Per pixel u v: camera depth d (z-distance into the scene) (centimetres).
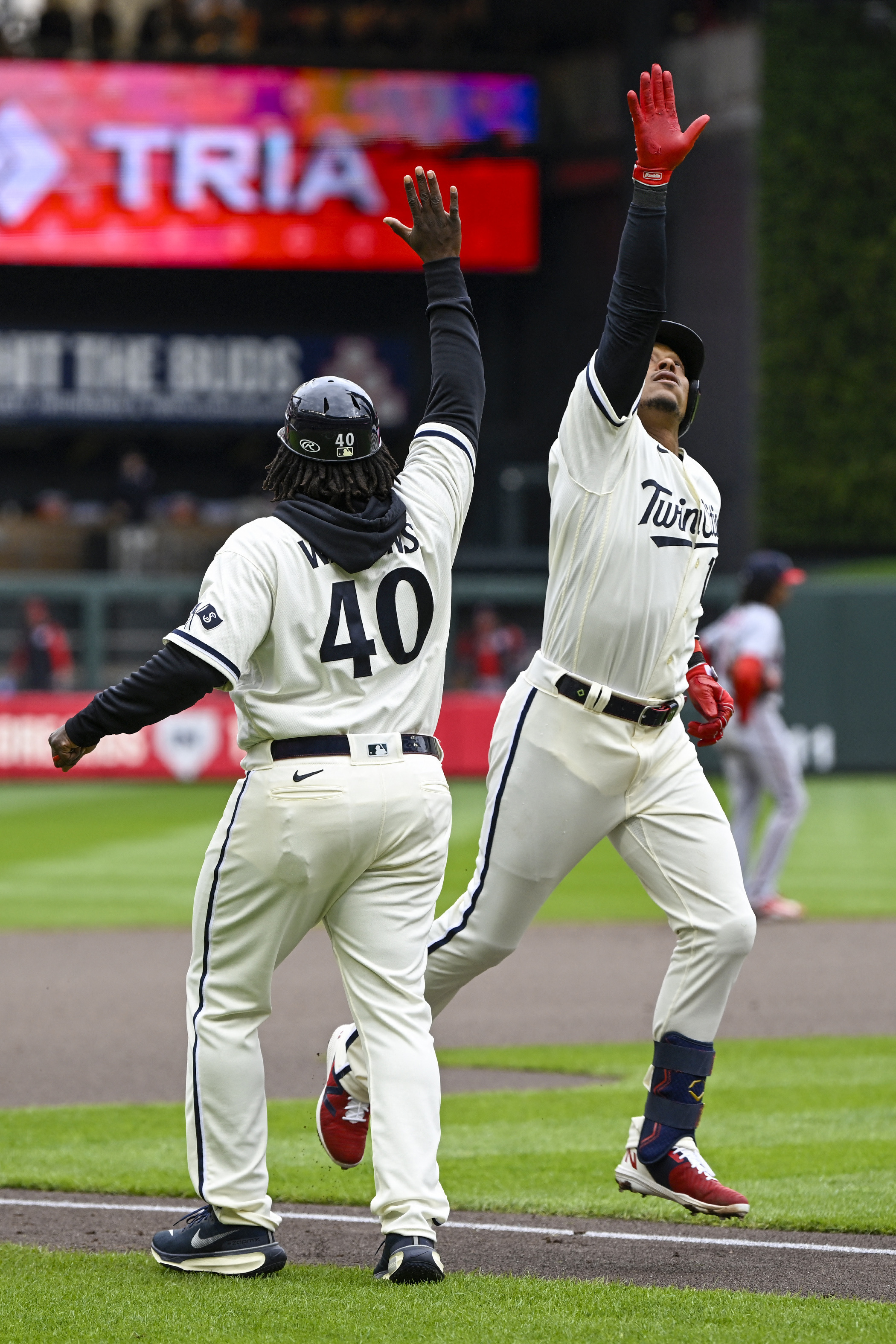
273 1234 1371
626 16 9044
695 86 9044
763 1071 2262
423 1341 1142
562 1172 1741
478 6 9325
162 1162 1788
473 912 1557
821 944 3397
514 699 1538
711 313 9025
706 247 9025
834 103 9506
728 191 8981
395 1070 1302
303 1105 2067
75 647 8481
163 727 7894
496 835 1536
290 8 9438
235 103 9062
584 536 1477
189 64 9019
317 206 9162
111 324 9344
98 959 3228
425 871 1325
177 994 2875
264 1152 1332
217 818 6056
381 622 1314
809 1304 1248
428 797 1313
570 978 3062
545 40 9281
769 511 9688
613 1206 1597
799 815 3659
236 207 9119
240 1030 1322
